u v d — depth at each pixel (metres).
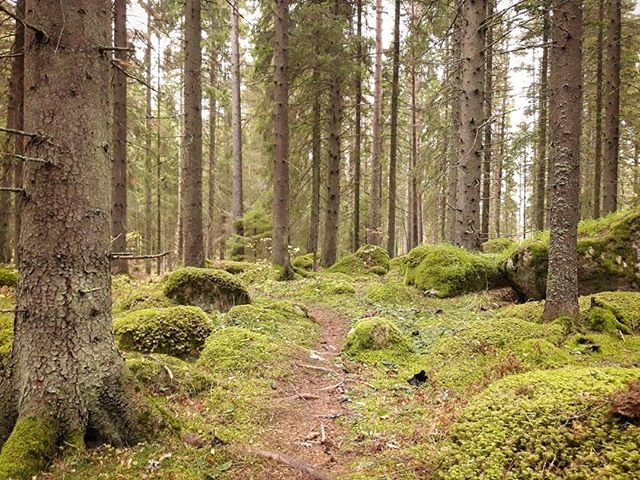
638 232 8.26
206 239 28.42
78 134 3.59
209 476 3.42
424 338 7.38
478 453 3.22
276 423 4.68
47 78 3.51
